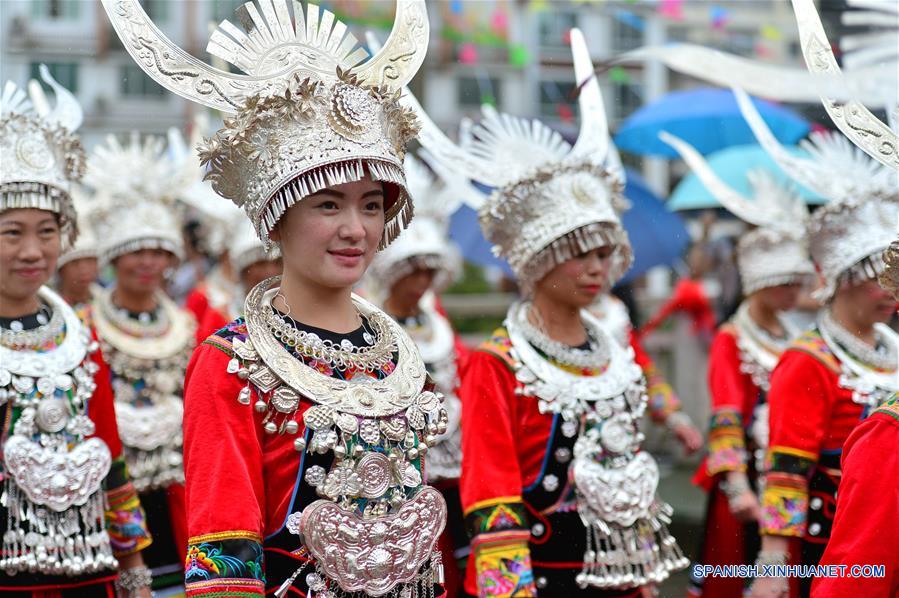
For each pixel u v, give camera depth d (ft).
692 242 53.11
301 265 14.99
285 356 14.78
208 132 34.09
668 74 66.80
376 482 14.67
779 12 63.93
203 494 14.14
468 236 41.57
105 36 58.29
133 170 30.83
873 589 15.78
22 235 19.74
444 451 29.07
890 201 23.43
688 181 49.88
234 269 34.12
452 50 63.98
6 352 19.63
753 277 30.99
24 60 58.03
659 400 32.09
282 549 14.57
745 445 30.96
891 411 16.15
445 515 15.34
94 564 19.77
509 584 19.74
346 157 14.56
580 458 20.74
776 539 22.99
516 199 21.75
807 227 24.31
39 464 19.43
